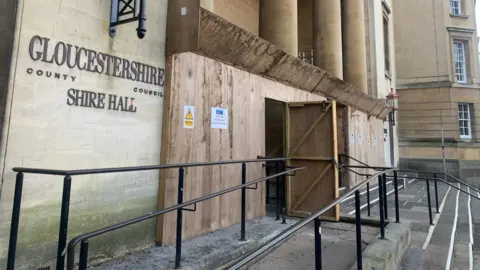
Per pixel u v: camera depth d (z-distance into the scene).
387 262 3.56
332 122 5.74
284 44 6.64
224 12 9.30
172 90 3.86
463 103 19.28
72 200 2.95
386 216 5.52
